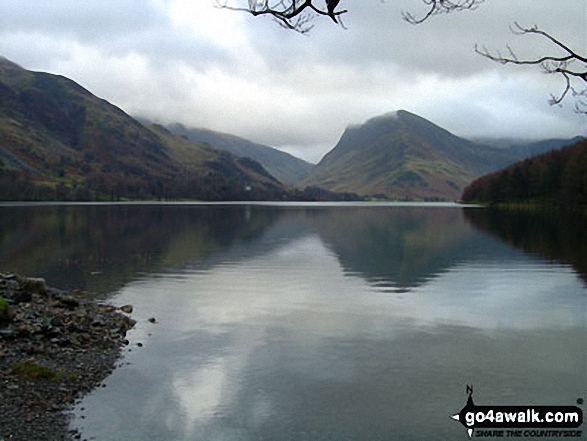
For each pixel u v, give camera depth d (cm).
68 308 2148
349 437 1162
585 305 2512
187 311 2369
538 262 4109
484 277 3388
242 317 2261
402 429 1205
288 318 2244
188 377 1505
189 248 5144
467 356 1723
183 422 1216
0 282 2286
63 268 3706
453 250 5009
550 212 13512
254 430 1189
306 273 3553
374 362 1659
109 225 8344
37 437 1103
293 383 1473
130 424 1196
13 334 1662
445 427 1216
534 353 1759
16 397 1279
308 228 8331
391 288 2992
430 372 1570
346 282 3195
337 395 1390
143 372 1536
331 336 1955
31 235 6281
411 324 2150
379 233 7281
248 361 1659
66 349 1667
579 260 4209
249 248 5191
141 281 3200
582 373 1568
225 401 1344
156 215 12269
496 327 2102
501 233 7044
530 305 2516
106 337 1845
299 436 1164
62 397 1320
